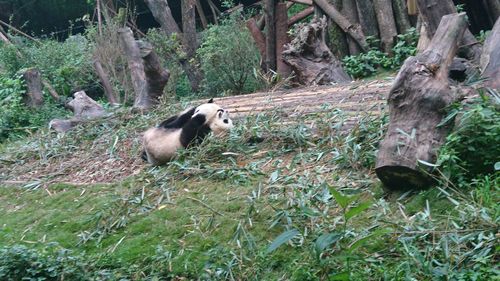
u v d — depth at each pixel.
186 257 5.39
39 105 12.48
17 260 5.30
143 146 7.71
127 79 13.49
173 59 13.87
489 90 5.72
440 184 5.23
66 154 8.83
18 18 21.48
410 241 4.64
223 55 12.26
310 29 10.37
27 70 12.56
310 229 5.19
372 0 11.27
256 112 8.16
